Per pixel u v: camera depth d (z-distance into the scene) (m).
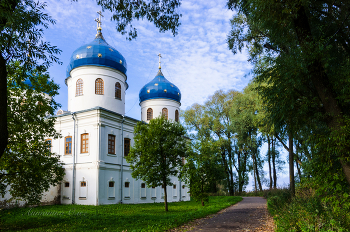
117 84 32.69
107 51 31.50
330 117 9.66
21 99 14.81
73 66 31.22
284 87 9.99
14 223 14.20
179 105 43.44
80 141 27.30
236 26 16.12
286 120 11.15
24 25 9.71
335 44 11.27
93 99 30.50
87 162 26.25
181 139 21.70
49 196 26.03
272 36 11.23
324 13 11.36
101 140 26.41
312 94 10.55
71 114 27.77
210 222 13.77
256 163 48.53
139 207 24.03
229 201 30.08
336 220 7.90
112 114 28.00
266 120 12.55
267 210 19.67
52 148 28.98
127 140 30.38
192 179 23.58
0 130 7.38
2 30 8.86
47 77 15.52
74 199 26.38
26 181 14.63
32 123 14.95
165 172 20.38
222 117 47.31
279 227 9.16
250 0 10.42
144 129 21.08
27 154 14.77
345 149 8.98
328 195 9.81
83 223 13.95
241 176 50.97
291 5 9.59
